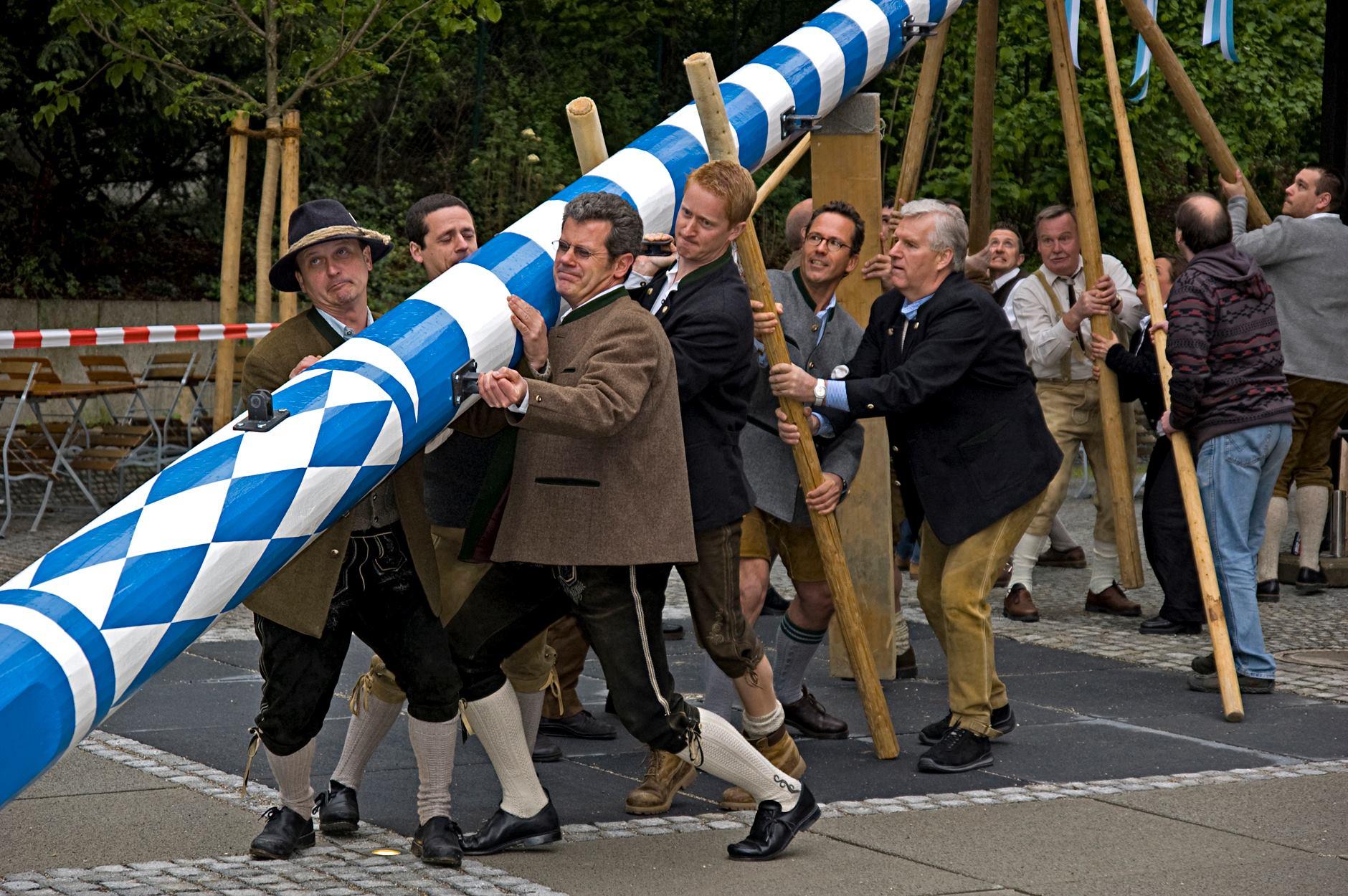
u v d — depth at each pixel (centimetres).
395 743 593
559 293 463
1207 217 706
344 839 475
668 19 1875
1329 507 1026
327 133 1717
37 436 1238
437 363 430
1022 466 568
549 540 432
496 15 1074
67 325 1574
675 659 764
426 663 444
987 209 919
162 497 378
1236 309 701
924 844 473
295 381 414
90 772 540
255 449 391
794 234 721
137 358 1570
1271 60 1780
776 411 570
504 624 451
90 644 347
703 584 470
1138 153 1717
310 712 442
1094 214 854
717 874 443
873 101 680
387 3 1066
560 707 553
